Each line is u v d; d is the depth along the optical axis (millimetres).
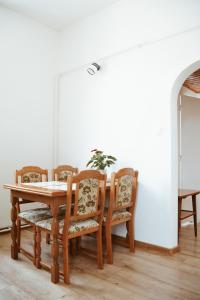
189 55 2869
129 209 3092
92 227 2479
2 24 3863
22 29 4102
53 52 4539
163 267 2578
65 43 4465
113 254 2939
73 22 4285
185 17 2906
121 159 3480
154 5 3195
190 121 5039
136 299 2002
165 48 3078
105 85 3750
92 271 2484
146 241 3152
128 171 2914
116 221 2795
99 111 3822
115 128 3582
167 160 3004
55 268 2248
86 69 4059
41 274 2414
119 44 3568
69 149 4305
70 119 4316
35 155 4258
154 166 3121
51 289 2143
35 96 4277
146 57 3262
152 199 3117
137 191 3260
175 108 3096
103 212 2623
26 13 4062
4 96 3885
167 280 2309
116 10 3639
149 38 3227
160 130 3084
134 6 3412
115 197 2766
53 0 3678
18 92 4055
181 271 2490
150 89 3203
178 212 3385
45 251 2990
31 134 4211
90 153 3934
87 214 2424
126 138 3436
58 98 4555
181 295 2062
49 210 2926
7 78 3924
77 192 2297
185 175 4965
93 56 3934
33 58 4250
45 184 2816
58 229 2285
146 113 3230
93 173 2416
